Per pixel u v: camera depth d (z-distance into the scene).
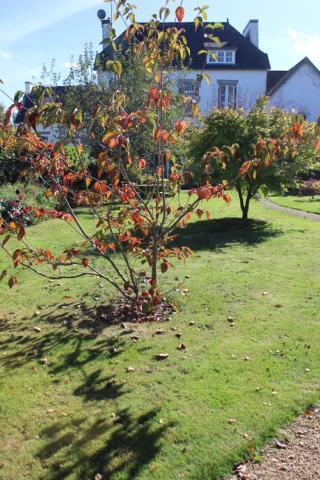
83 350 4.61
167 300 6.00
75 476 2.91
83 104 19.45
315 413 3.50
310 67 31.81
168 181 5.66
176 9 4.66
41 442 3.22
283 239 10.31
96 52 20.77
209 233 11.23
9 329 5.22
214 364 4.25
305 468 2.94
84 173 5.27
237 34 33.91
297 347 4.60
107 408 3.60
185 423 3.38
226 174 11.27
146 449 3.13
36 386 3.94
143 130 11.30
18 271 7.69
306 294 6.27
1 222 5.09
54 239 10.53
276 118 12.23
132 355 4.47
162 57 5.05
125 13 4.88
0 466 3.00
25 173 5.61
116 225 5.38
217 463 2.98
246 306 5.82
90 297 6.21
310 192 21.11
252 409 3.53
